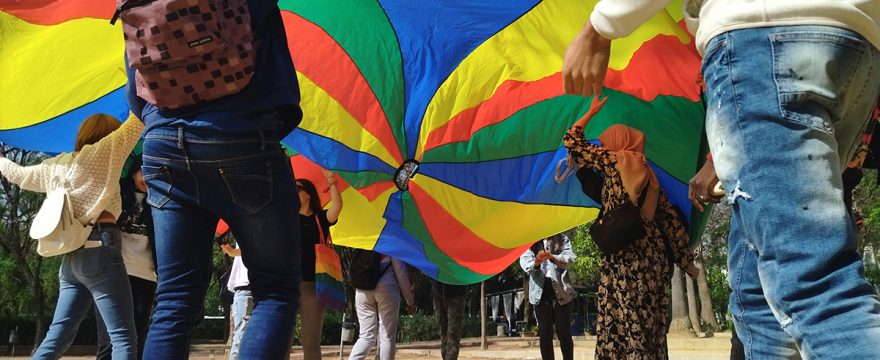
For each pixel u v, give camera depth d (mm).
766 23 1726
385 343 6539
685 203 5922
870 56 1723
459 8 5629
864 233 19516
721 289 25891
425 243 6672
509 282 35094
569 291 7531
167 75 2682
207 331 30891
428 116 6129
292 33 5812
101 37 5660
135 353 4848
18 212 24703
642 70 5758
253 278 2934
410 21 5734
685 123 5918
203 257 2904
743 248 2133
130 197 5805
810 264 1565
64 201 4633
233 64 2707
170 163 2789
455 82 6047
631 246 4410
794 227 1598
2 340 26828
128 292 4898
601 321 4422
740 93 1720
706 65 1849
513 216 6613
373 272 6520
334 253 6207
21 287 27484
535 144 6359
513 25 5750
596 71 2121
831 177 1628
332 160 6012
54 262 27438
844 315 1517
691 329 19922
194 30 2627
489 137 6273
